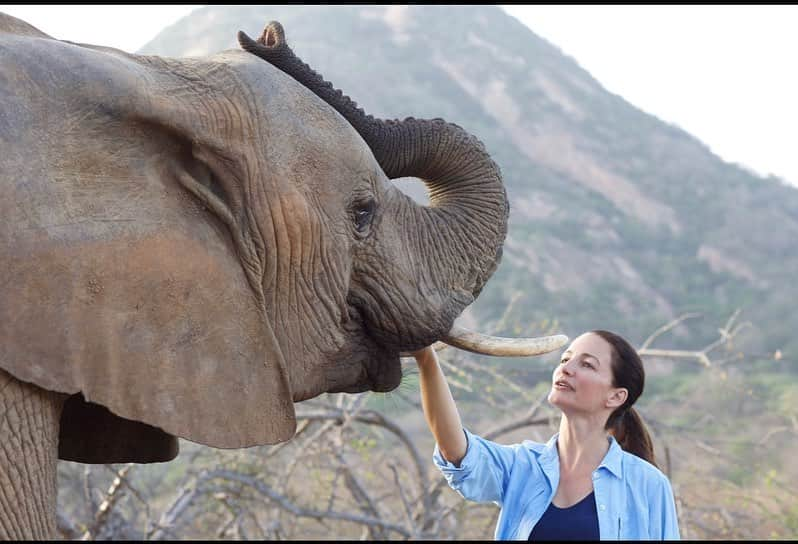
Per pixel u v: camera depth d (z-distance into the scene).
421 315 3.84
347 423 7.91
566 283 61.25
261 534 8.23
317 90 3.77
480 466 4.05
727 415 14.99
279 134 3.46
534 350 3.87
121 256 3.05
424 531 8.18
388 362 3.93
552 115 99.06
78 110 3.06
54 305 2.94
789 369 33.50
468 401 11.23
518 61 108.62
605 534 3.85
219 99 3.37
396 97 93.38
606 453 3.98
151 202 3.16
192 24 96.69
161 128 3.21
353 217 3.69
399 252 3.85
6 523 2.92
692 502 10.12
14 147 2.95
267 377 3.33
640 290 63.97
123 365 3.03
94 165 3.07
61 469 8.82
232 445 3.21
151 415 3.06
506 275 49.81
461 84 100.62
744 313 49.12
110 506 7.55
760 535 10.07
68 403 3.55
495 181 4.15
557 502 3.96
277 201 3.44
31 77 3.02
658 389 21.80
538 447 4.11
